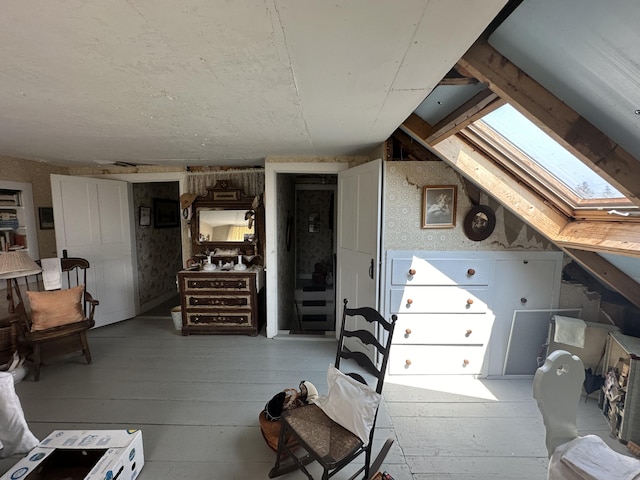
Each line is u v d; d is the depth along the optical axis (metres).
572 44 1.05
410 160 2.57
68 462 1.54
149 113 1.77
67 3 0.81
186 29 0.95
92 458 1.53
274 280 3.46
